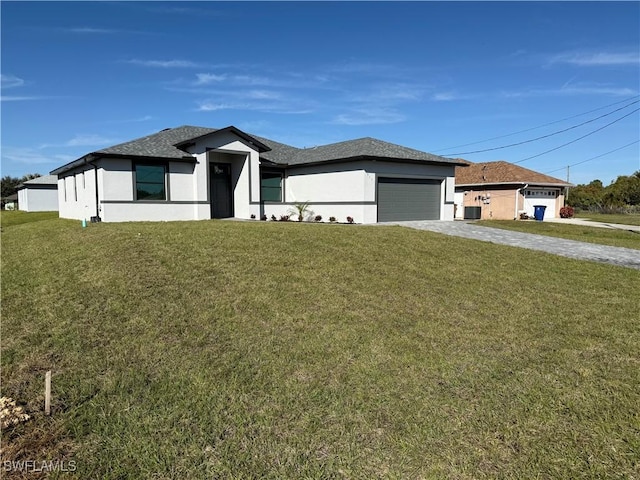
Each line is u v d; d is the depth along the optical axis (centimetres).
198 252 772
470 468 245
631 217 2897
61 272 702
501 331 480
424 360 396
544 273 784
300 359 393
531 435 278
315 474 240
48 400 301
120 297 556
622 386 350
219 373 365
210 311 509
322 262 742
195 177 1666
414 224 1691
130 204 1541
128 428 285
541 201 2794
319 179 1908
